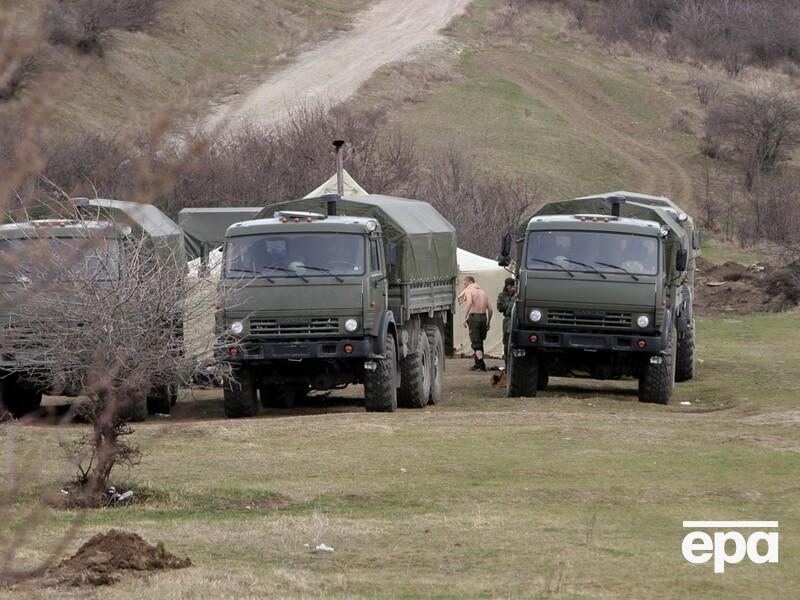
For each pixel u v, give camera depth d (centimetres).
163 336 3472
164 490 3300
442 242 6134
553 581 2425
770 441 4244
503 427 4500
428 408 5512
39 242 1473
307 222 5097
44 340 3362
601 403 5634
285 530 2883
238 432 4319
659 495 3369
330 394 6303
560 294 5556
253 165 12825
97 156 6712
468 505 3225
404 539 2814
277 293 4972
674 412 5369
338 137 14688
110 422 3172
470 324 7706
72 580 2306
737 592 2364
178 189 11031
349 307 4988
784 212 18100
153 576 2400
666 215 6150
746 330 10012
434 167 15775
